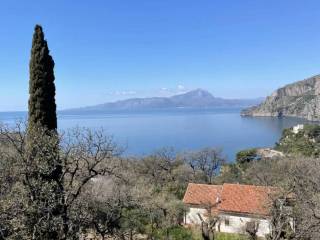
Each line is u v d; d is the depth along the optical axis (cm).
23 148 2223
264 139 19712
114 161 2939
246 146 16775
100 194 3062
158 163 7625
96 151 2397
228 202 4969
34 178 2084
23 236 1761
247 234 4362
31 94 2672
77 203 2191
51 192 2006
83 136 2766
